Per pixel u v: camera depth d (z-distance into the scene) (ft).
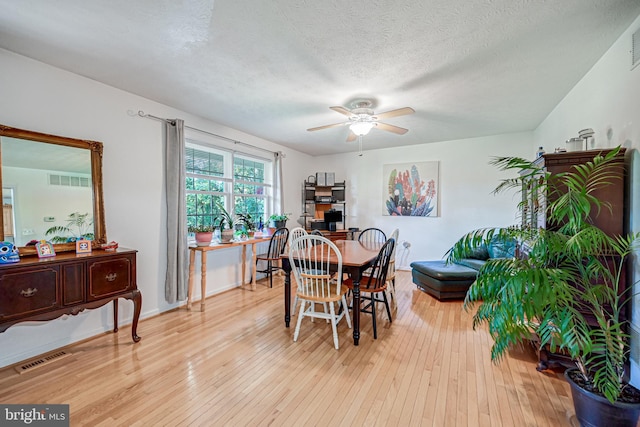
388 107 10.46
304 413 5.39
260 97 9.64
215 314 10.24
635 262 5.82
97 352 7.53
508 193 14.75
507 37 6.17
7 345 6.89
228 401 5.69
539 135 12.91
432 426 5.07
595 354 5.16
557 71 7.77
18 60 7.02
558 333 4.85
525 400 5.74
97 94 8.54
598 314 4.99
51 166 7.55
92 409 5.44
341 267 7.88
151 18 5.59
